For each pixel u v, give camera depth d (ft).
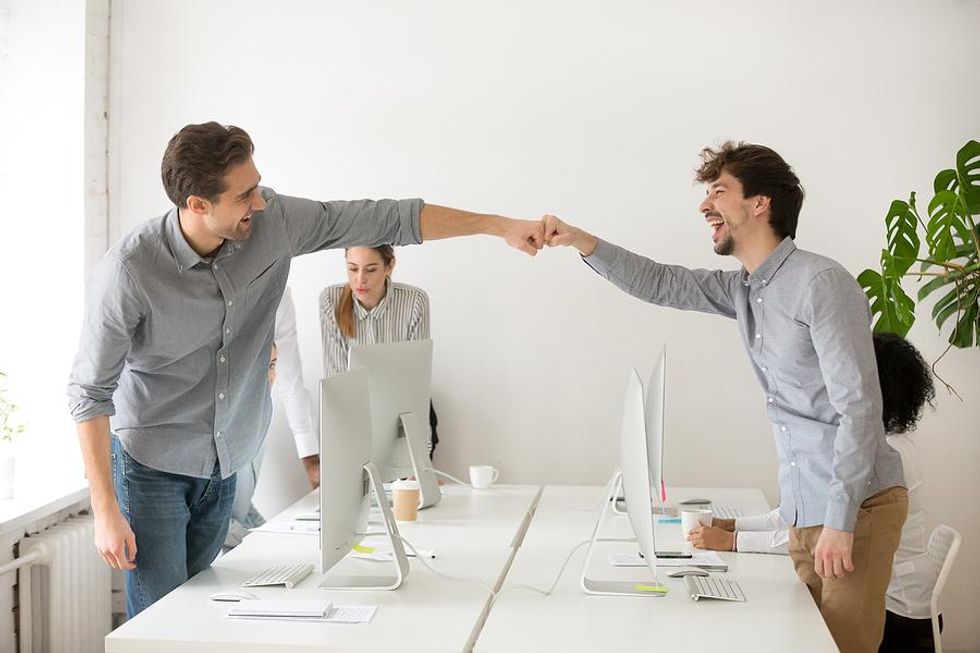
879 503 7.70
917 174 12.62
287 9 13.37
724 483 13.04
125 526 7.70
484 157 13.19
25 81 12.60
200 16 13.42
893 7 12.59
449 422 13.39
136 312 7.65
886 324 10.83
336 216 8.90
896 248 10.86
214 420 8.32
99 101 13.05
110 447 7.78
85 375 7.64
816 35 12.68
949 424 12.63
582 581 7.79
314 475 12.41
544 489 12.15
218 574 8.19
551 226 9.41
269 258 8.30
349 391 7.77
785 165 8.16
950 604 12.69
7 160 12.59
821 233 12.76
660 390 8.21
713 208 8.30
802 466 7.95
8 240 12.58
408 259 13.33
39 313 12.53
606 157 13.01
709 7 12.81
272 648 6.54
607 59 12.96
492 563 8.57
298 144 13.42
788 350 7.89
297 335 13.46
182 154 7.40
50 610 10.84
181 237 7.73
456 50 13.16
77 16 12.55
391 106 13.29
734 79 12.80
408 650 6.45
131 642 6.64
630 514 8.01
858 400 7.31
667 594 7.68
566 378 13.21
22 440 12.36
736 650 6.44
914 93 12.59
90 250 12.76
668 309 13.03
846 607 7.72
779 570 8.40
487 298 13.26
